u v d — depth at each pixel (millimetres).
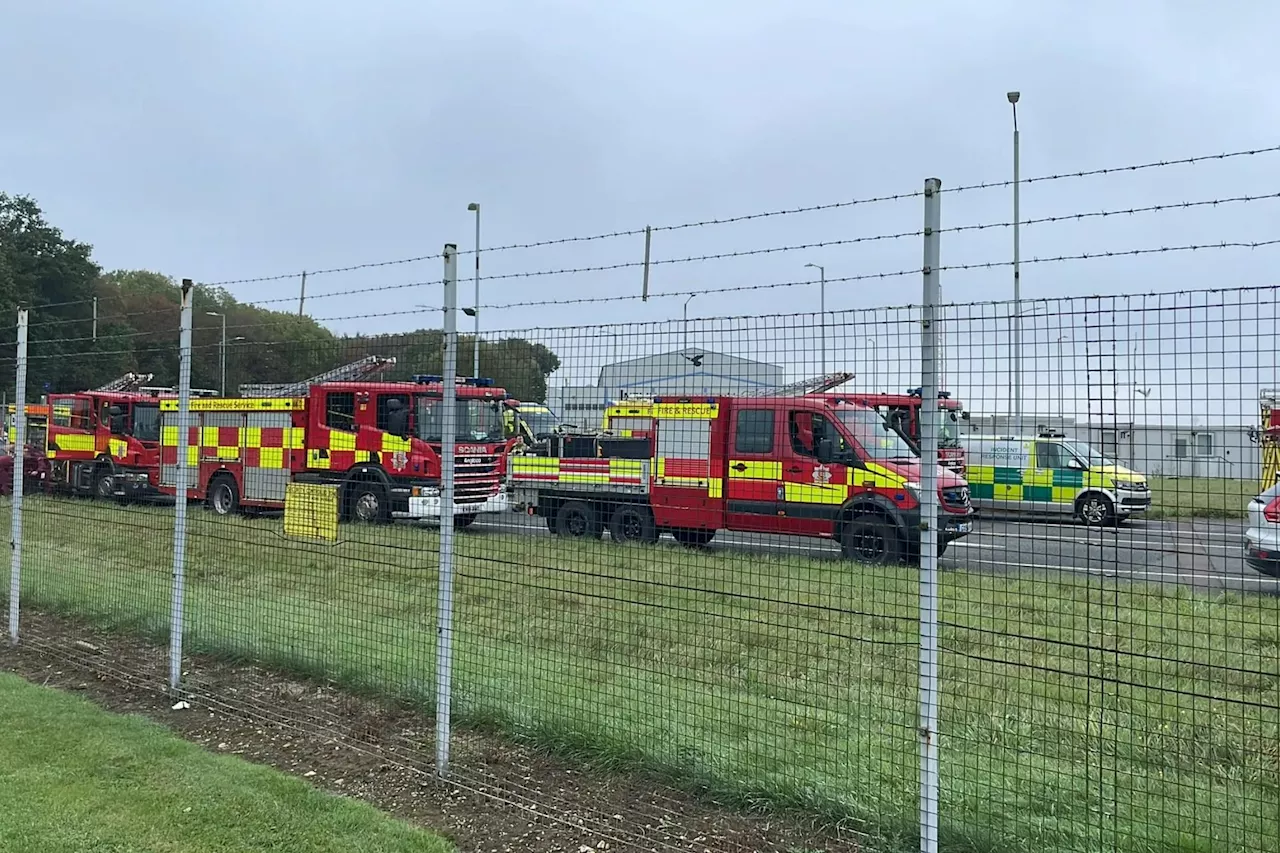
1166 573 4641
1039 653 6168
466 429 14383
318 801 4059
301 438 14070
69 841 3639
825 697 5582
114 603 7965
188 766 4461
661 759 4371
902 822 3693
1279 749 4605
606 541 8172
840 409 8797
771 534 7160
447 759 4387
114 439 20203
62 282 51844
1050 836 3619
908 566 6203
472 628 7434
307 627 7246
